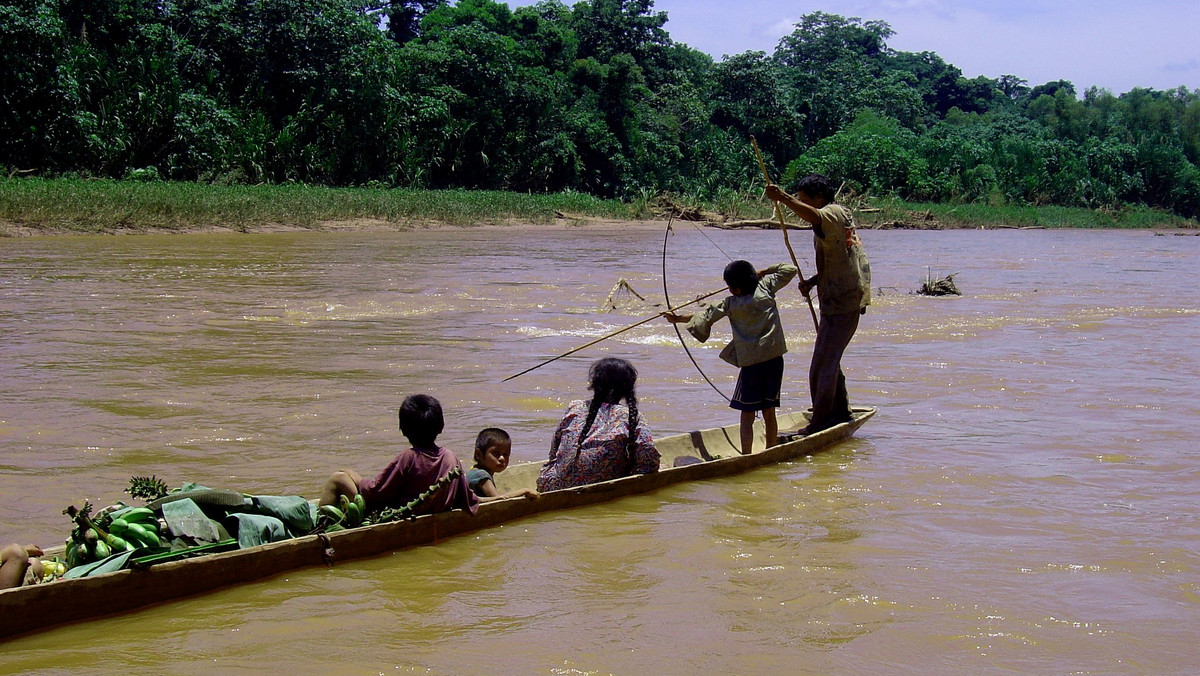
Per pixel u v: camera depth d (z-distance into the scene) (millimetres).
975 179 72562
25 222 27438
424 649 3996
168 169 42344
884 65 129250
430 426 5465
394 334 12047
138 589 4340
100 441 6977
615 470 6258
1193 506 5973
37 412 7711
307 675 3758
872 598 4543
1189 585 4727
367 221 37531
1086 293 18891
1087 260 29953
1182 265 27766
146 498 4945
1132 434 7801
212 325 12414
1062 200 78938
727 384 9625
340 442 7105
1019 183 76250
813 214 7438
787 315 14633
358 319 13305
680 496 6238
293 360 10195
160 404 8125
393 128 51844
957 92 131750
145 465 6434
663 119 72188
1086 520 5703
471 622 4273
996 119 103188
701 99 80750
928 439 7688
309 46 49375
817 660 3920
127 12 46219
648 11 77562
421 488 5395
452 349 11047
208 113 44250
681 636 4137
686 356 11062
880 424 8219
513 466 6398
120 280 17109
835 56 103812
